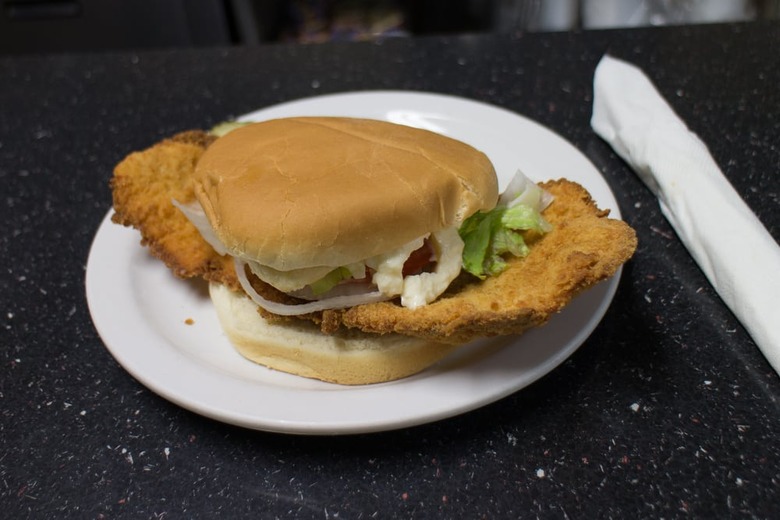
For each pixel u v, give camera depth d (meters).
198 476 0.23
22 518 0.22
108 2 0.69
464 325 0.22
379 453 0.24
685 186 0.31
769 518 0.21
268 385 0.24
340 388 0.25
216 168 0.26
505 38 0.55
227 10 0.71
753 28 0.52
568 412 0.24
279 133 0.27
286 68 0.53
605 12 0.67
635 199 0.35
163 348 0.26
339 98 0.41
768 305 0.25
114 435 0.25
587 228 0.25
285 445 0.24
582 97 0.46
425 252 0.25
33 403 0.26
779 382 0.25
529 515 0.21
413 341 0.25
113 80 0.53
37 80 0.54
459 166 0.25
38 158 0.44
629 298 0.29
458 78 0.50
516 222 0.26
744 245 0.27
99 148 0.45
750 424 0.23
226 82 0.52
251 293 0.26
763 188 0.34
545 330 0.25
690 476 0.22
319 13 0.85
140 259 0.31
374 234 0.23
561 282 0.22
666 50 0.50
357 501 0.22
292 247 0.23
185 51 0.57
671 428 0.23
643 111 0.37
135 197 0.30
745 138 0.39
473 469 0.23
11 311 0.31
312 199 0.23
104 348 0.29
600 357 0.26
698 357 0.26
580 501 0.21
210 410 0.23
